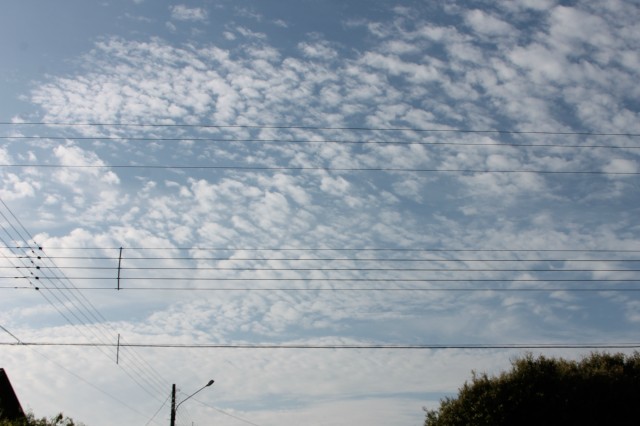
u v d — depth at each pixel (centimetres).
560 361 3139
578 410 2941
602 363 3183
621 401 2952
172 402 3594
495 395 2995
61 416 2948
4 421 2870
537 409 2939
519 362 3114
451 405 3170
